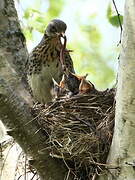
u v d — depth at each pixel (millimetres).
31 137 10570
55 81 13516
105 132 10648
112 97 11773
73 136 10789
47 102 12617
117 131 9867
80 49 18797
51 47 13586
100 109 11469
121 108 9695
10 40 12781
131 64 9414
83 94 11852
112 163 9977
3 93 10586
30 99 10953
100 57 19016
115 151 9945
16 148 11914
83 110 11398
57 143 10750
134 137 9703
